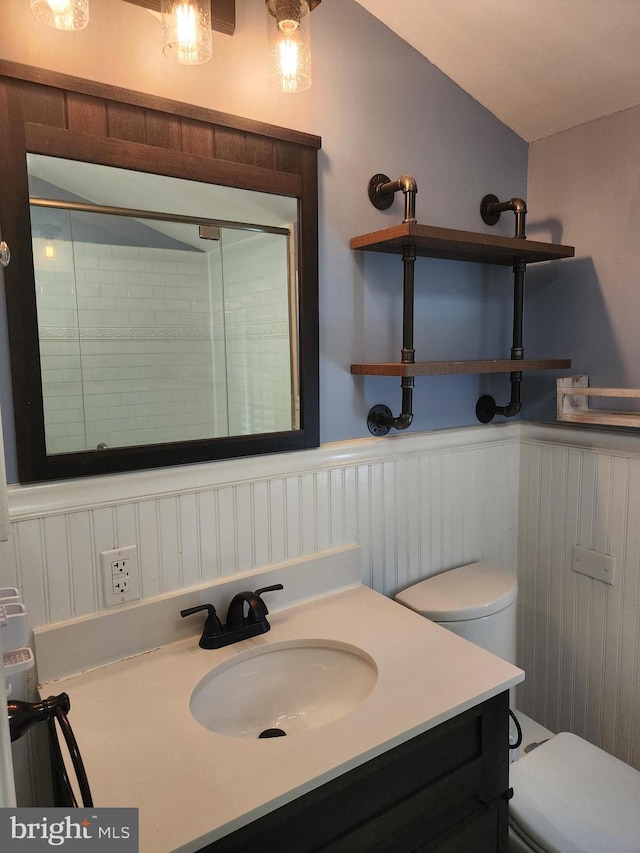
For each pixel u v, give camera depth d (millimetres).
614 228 1501
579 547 1643
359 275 1413
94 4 1024
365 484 1474
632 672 1534
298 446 1340
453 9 1279
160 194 1126
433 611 1401
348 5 1326
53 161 1003
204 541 1235
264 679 1204
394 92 1418
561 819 1207
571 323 1633
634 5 1146
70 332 1072
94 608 1117
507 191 1672
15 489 1013
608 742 1605
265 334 1294
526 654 1836
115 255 1101
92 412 1112
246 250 1242
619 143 1471
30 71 952
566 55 1330
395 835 940
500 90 1517
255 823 792
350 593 1432
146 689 1048
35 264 1012
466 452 1673
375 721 931
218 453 1228
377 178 1409
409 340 1365
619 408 1532
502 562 1810
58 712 749
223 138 1164
